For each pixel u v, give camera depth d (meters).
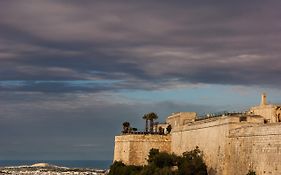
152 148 149.38
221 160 109.38
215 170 112.62
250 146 98.12
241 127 103.38
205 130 121.44
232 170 104.81
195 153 124.19
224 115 119.94
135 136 155.38
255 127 97.12
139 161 154.50
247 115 108.88
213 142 115.31
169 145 154.50
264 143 93.19
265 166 92.12
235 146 104.12
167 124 172.88
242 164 100.62
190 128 133.00
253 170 96.06
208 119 125.62
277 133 89.56
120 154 160.50
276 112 115.00
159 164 133.12
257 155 95.19
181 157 127.44
